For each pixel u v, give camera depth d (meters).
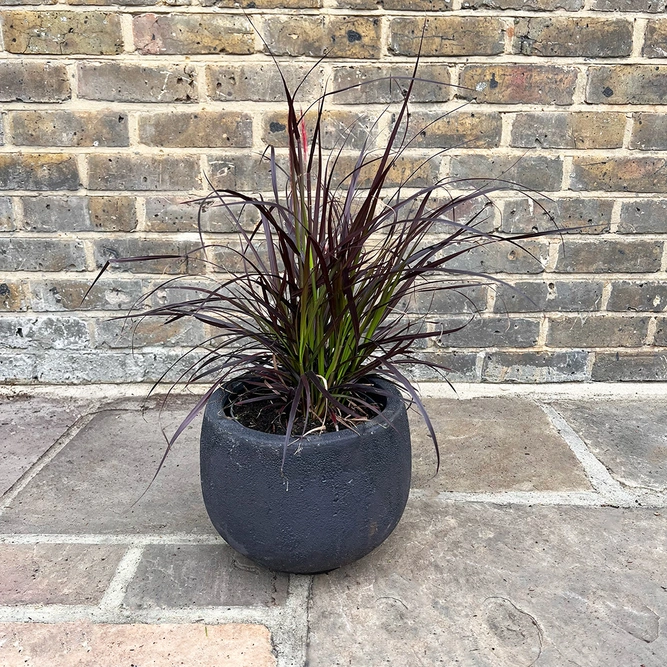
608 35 1.87
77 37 1.84
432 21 1.85
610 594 1.26
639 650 1.13
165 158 1.95
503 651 1.13
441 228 2.02
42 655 1.12
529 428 1.95
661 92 1.91
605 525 1.49
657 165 1.97
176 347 2.13
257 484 1.14
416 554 1.38
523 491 1.62
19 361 2.12
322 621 1.20
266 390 1.33
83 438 1.88
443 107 1.93
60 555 1.38
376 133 1.94
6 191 1.96
